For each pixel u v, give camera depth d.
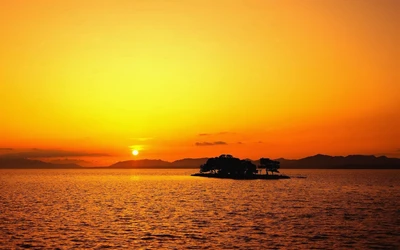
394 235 75.06
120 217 98.00
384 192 188.00
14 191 197.88
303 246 66.06
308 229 81.00
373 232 78.00
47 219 94.00
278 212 108.50
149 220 93.00
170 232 77.44
